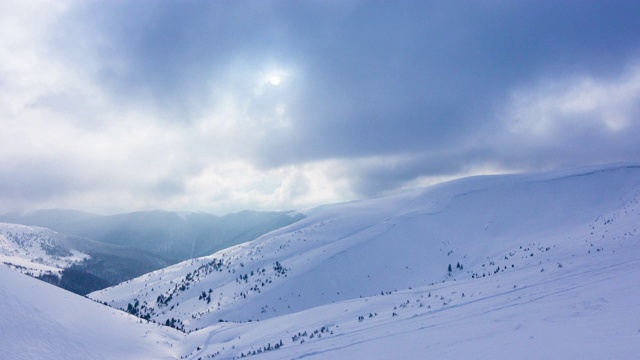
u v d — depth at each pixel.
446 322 29.98
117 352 38.69
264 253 165.88
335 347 30.47
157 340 51.56
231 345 48.34
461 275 102.25
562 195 146.62
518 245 112.31
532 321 23.23
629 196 125.81
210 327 68.19
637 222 78.50
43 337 32.78
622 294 25.12
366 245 141.38
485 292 40.41
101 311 50.72
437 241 142.50
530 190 158.00
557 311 24.34
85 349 35.09
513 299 32.88
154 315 130.38
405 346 24.45
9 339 29.81
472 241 135.50
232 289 134.25
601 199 134.75
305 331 44.94
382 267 130.50
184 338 57.69
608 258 45.34
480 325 25.67
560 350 16.27
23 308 35.31
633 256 43.53
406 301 49.62
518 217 142.62
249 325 61.47
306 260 138.88
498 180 177.38
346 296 116.75
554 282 36.84
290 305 114.06
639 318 18.89
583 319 20.98
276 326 53.03
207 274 164.38
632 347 14.94
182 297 144.25
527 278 43.38
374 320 40.12
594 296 26.30
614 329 17.80
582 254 58.94
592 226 98.81
